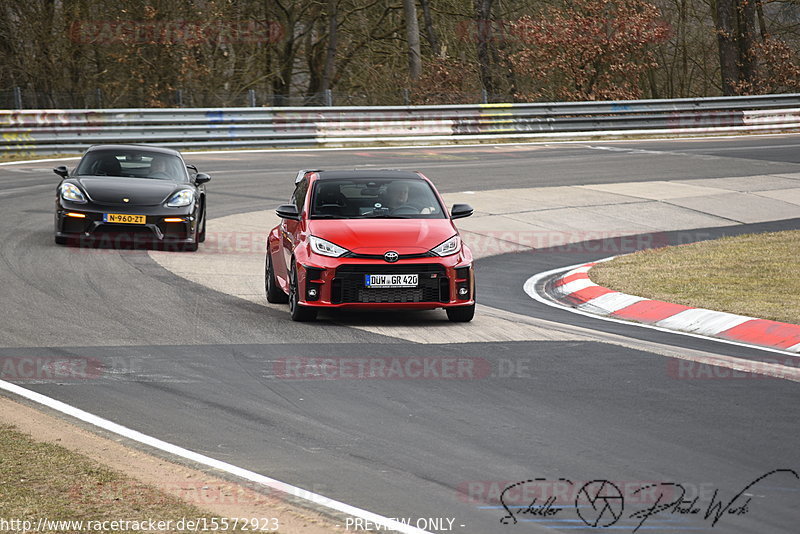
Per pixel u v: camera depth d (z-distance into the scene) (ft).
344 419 83.66
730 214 253.44
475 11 516.73
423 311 136.77
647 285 155.84
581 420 83.61
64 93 424.46
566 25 479.82
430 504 64.28
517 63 482.28
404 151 364.17
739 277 162.81
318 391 92.38
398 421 83.10
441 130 392.88
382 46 534.37
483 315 134.72
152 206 175.94
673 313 136.15
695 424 82.58
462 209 136.46
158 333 116.98
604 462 72.90
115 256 171.12
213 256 179.32
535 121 406.21
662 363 105.60
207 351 108.37
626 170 317.83
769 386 96.12
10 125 320.09
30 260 163.22
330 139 375.66
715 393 92.94
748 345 118.83
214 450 75.20
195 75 443.73
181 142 351.05
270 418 83.82
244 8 499.10
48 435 77.77
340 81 527.40
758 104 440.04
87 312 127.65
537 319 133.39
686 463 72.69
